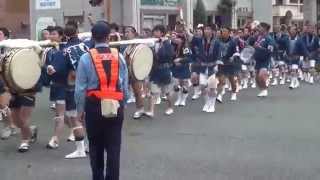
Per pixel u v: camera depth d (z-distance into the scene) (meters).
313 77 24.30
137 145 10.85
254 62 20.41
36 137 11.33
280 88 21.62
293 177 8.47
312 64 23.62
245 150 10.34
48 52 10.46
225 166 9.16
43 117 14.49
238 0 43.34
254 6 34.34
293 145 10.76
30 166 9.30
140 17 30.06
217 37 16.19
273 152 10.16
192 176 8.55
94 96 7.11
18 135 11.99
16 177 8.63
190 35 17.09
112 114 7.04
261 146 10.69
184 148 10.56
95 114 7.12
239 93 19.83
